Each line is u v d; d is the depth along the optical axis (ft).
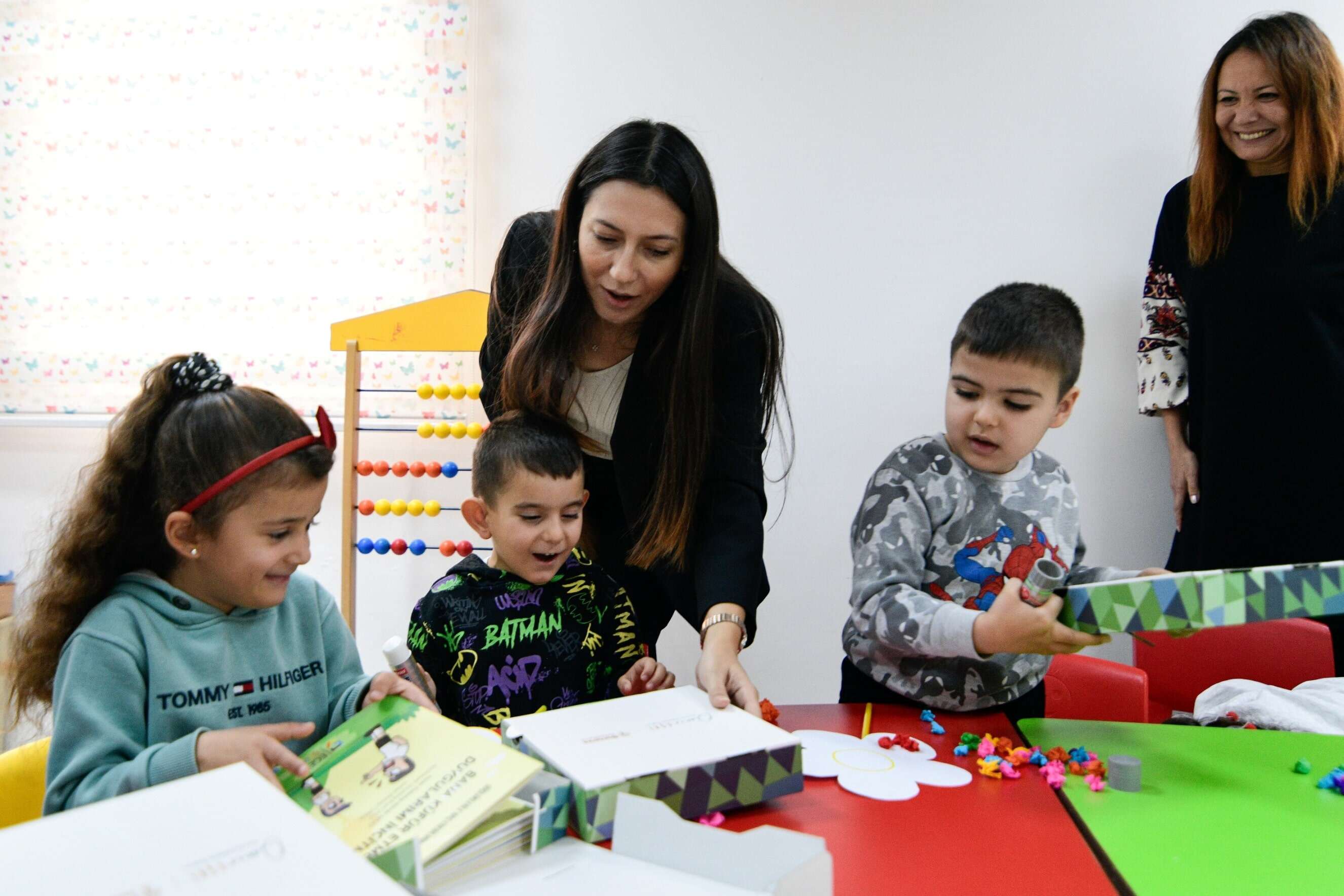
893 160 7.06
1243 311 5.74
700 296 3.73
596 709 2.85
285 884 1.54
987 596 3.92
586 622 4.09
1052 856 2.36
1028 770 3.00
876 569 3.86
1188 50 6.82
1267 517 5.69
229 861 1.59
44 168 7.43
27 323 7.48
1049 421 3.94
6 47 7.41
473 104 7.20
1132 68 6.87
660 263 3.56
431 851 1.96
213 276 7.39
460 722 3.85
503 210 7.29
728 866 2.03
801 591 7.22
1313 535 5.58
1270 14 6.41
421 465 6.82
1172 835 2.50
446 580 4.09
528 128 7.24
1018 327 3.74
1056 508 4.08
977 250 7.02
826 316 7.14
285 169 7.31
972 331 3.86
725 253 7.18
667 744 2.57
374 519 7.49
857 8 7.04
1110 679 4.53
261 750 2.35
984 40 6.97
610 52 7.17
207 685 2.80
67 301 7.45
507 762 2.23
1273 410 5.67
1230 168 5.80
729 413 4.00
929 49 7.00
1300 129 5.44
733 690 3.08
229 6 7.29
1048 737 3.38
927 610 3.53
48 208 7.45
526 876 2.06
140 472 2.82
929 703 3.89
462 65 7.18
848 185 7.09
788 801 2.69
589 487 4.51
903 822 2.56
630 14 7.14
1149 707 5.39
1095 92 6.91
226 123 7.34
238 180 7.34
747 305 4.07
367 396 7.40
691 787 2.42
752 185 7.14
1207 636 5.15
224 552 2.71
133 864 1.57
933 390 7.07
